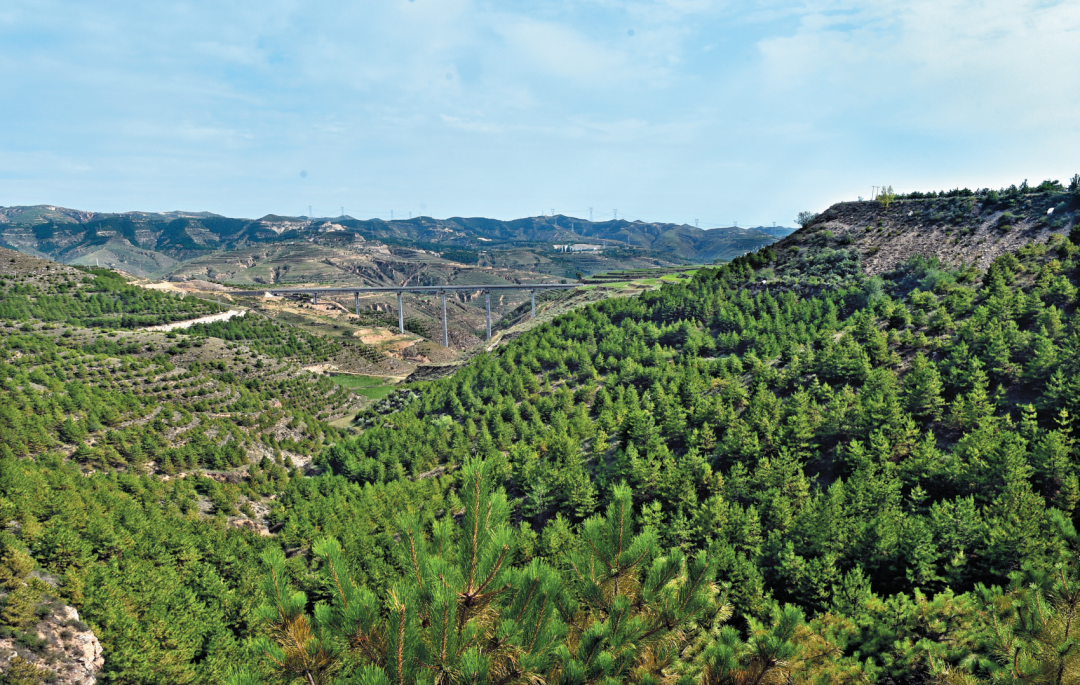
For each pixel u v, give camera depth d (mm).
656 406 81625
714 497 51562
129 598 42000
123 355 153375
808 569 41594
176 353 160375
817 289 109750
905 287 99562
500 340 187875
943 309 73750
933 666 18406
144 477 77875
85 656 35031
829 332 83875
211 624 42562
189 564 52594
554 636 9086
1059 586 12453
